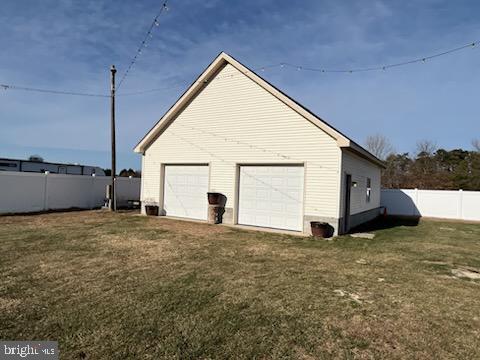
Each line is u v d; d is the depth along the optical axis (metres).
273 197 11.30
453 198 18.81
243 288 4.92
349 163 11.27
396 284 5.34
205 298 4.47
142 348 3.12
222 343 3.26
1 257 6.48
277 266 6.30
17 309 3.96
